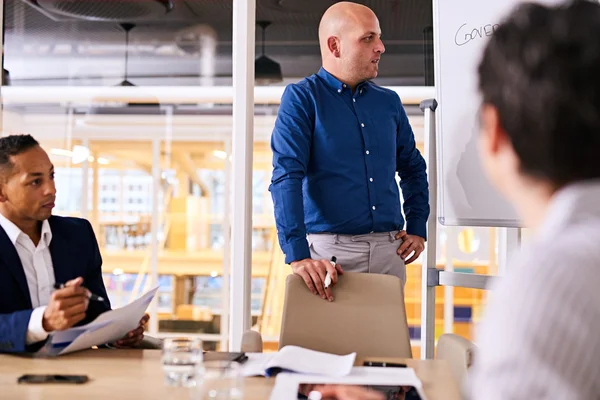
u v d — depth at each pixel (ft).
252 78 12.39
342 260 9.59
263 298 17.24
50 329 6.22
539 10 2.58
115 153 19.24
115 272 19.16
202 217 19.24
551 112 2.40
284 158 9.37
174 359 5.27
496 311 2.32
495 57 2.57
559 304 2.17
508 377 2.18
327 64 9.95
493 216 9.90
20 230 7.73
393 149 10.10
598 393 2.10
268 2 15.39
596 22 2.44
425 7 15.71
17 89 18.84
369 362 6.10
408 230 10.37
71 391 5.00
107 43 18.85
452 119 10.41
